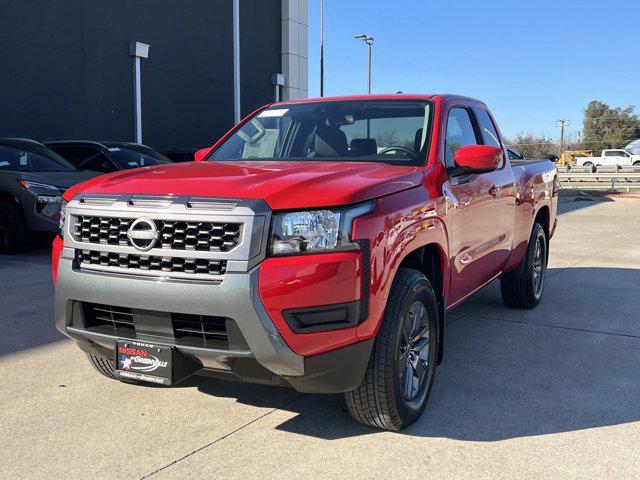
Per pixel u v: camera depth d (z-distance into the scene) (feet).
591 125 339.57
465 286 14.47
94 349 11.03
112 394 12.77
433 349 11.98
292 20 83.15
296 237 9.34
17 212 29.71
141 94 62.80
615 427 11.35
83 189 11.03
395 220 10.41
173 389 13.07
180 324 9.86
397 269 11.07
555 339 16.93
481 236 14.87
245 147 14.89
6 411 11.87
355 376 9.93
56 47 54.54
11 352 15.40
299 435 10.95
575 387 13.34
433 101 14.47
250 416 11.76
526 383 13.57
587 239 38.63
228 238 9.35
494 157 12.87
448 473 9.64
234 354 9.37
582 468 9.83
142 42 62.49
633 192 86.43
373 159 13.26
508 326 18.26
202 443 10.62
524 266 19.44
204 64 70.23
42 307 19.80
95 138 58.44
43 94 53.78
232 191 9.71
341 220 9.54
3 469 9.69
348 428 11.25
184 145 68.28
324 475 9.57
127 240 9.98
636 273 26.91
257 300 9.12
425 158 12.97
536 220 20.80
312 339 9.32
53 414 11.76
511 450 10.43
